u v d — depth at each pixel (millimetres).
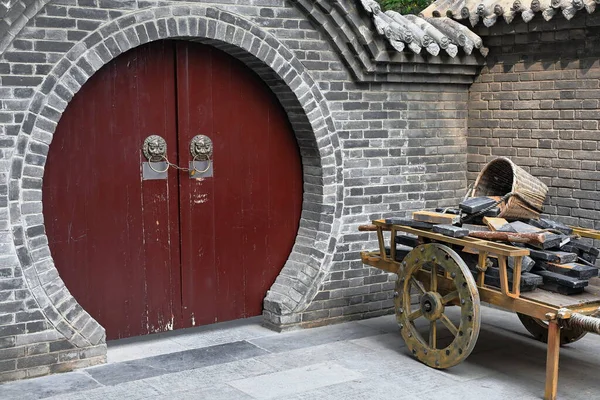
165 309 7215
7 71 5949
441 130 8320
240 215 7555
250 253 7656
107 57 6348
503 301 6043
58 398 5816
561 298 5945
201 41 7016
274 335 7422
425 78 8031
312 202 7781
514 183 7020
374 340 7266
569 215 7691
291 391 5996
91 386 6062
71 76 6199
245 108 7473
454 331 6289
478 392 6020
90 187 6711
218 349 6988
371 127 7832
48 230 6527
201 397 5863
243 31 6973
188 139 7180
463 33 7895
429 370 6473
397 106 7977
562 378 6344
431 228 6574
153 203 7059
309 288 7602
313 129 7473
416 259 6543
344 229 7762
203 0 6750
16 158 6020
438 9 8430
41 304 6215
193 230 7301
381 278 8039
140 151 6941
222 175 7410
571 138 7617
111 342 7191
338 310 7805
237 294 7621
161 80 6996
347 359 6730
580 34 7371
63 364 6363
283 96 7488
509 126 8125
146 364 6574
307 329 7625
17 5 5863
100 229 6797
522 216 7160
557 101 7699
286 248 7887
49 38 6098
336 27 7344
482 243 6105
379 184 7945
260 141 7590
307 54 7352
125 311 7000
